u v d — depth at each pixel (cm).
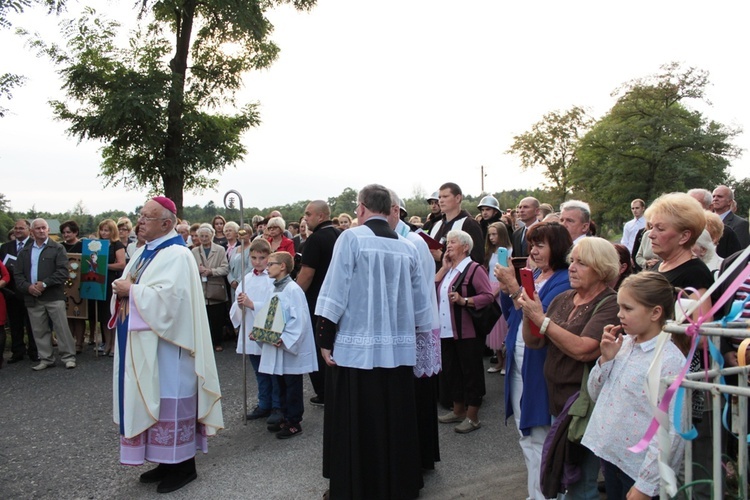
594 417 263
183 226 991
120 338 405
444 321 507
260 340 493
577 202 463
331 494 364
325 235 557
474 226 618
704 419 235
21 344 809
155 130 1875
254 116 2167
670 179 3450
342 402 363
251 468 436
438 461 427
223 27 1925
